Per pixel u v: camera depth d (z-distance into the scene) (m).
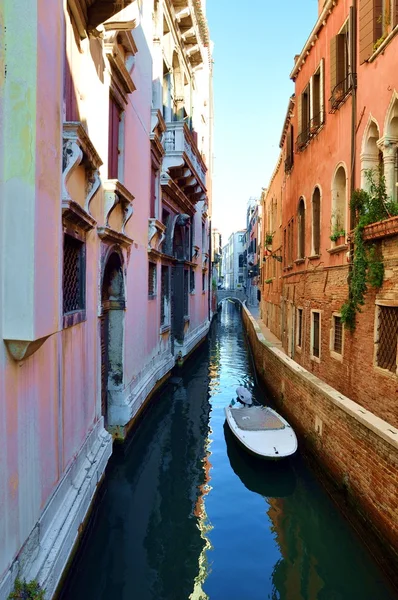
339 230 9.26
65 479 5.21
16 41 3.53
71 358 5.60
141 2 10.41
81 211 5.61
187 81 17.61
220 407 13.20
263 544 6.30
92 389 6.90
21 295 3.50
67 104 5.56
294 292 13.82
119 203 8.43
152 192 12.41
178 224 16.64
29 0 3.53
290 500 7.57
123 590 5.27
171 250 15.28
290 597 5.21
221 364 20.16
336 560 5.98
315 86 11.20
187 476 8.48
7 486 3.49
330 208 9.83
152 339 12.56
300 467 8.70
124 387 8.95
